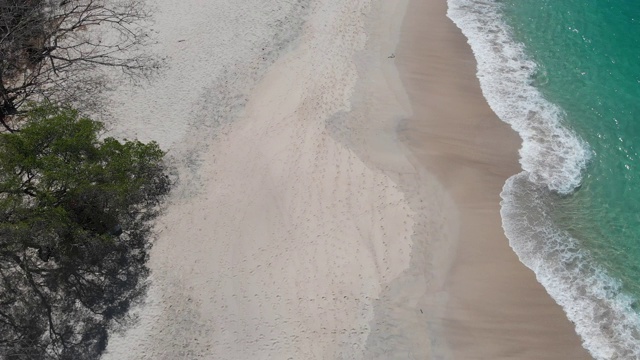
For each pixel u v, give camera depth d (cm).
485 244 2345
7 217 2138
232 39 3241
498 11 3388
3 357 2089
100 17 3356
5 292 2252
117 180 2341
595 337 2097
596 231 2405
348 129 2753
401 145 2689
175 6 3438
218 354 2098
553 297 2200
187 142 2764
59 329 2181
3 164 2202
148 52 3188
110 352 2119
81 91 2966
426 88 2947
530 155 2656
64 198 2267
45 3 3300
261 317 2172
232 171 2631
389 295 2194
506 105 2872
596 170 2608
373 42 3191
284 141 2719
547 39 3203
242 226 2438
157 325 2181
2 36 2981
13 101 2953
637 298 2206
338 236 2366
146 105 2930
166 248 2391
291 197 2509
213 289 2259
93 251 2328
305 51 3156
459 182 2545
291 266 2294
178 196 2559
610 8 3353
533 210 2464
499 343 2081
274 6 3406
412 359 2045
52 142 2336
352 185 2528
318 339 2102
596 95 2905
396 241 2341
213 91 2984
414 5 3416
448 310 2155
